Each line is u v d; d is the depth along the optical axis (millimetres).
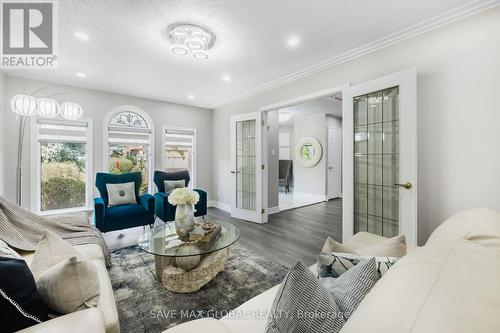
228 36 2324
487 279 603
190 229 2145
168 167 4820
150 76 3385
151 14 1958
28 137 3383
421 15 2006
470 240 1043
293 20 2062
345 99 2688
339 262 973
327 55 2744
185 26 2111
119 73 3260
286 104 3578
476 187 1911
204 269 1944
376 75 2506
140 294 1874
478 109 1896
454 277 617
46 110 2674
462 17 1942
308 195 6750
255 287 1985
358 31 2244
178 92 4176
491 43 1834
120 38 2336
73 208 3781
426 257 751
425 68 2166
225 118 5039
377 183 2562
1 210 1797
